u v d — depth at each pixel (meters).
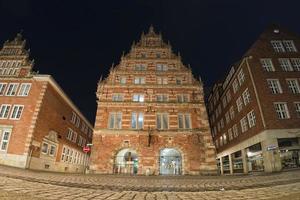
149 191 8.59
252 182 12.06
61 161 34.06
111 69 31.27
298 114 24.56
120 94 29.67
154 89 29.94
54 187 8.56
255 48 28.78
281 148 23.20
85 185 10.03
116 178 17.02
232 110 34.78
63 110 34.59
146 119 27.89
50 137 30.09
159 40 34.94
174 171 25.83
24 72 29.44
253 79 26.67
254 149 27.12
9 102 27.62
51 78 29.30
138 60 32.41
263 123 24.14
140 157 25.88
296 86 26.36
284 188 8.58
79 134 42.50
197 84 30.28
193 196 7.19
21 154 24.66
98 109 28.28
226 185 10.90
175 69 31.86
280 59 28.03
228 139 36.81
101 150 26.20
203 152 26.19
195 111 28.44
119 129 27.14
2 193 6.08
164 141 26.73
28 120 26.48
